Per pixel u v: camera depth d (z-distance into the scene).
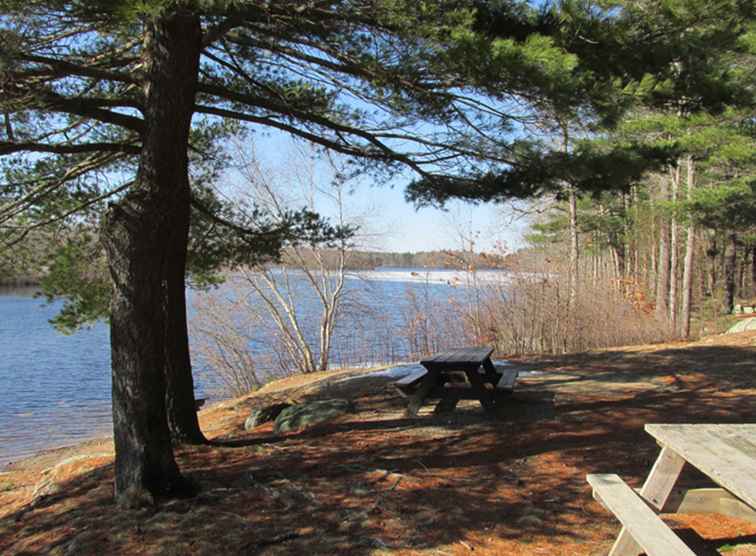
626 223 25.77
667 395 6.81
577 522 3.60
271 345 14.95
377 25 4.68
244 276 13.87
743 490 2.28
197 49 4.78
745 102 5.29
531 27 4.98
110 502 4.35
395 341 15.68
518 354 11.82
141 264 4.30
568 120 4.92
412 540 3.46
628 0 4.96
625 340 13.58
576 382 7.89
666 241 22.92
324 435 5.93
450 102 5.23
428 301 14.23
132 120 5.01
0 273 7.33
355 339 15.89
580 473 4.41
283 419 6.70
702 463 2.63
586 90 4.49
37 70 4.62
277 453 5.32
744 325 15.69
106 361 18.55
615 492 3.05
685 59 5.07
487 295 13.45
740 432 3.14
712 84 5.10
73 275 7.41
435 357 6.51
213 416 8.70
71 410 12.52
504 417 6.16
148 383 4.27
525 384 7.89
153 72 4.59
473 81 4.58
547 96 4.46
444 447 5.28
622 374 8.36
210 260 7.35
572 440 5.22
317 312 18.81
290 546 3.46
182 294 5.64
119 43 6.16
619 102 4.53
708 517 3.57
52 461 8.20
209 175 7.75
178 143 4.61
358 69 5.23
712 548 3.18
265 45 5.54
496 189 6.04
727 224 18.62
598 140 5.71
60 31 4.99
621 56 4.95
